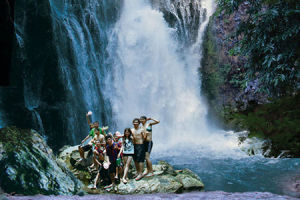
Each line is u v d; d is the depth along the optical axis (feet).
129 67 74.13
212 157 48.01
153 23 79.10
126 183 24.30
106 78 69.72
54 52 52.70
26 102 49.57
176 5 82.84
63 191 21.65
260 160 41.42
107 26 74.02
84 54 63.26
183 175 26.53
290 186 26.55
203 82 76.23
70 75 57.36
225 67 70.54
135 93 73.46
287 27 35.76
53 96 52.90
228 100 68.95
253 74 42.73
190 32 81.76
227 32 71.41
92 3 70.13
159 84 76.07
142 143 25.30
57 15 58.23
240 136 54.75
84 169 28.84
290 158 38.11
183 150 56.39
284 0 35.50
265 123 19.44
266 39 38.37
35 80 50.98
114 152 25.16
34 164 22.00
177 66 78.95
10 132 24.03
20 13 50.65
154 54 77.05
